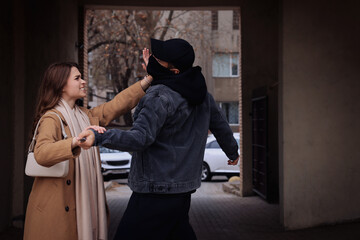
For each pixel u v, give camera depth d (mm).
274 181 10766
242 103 10539
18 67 6633
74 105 2818
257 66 10500
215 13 29406
